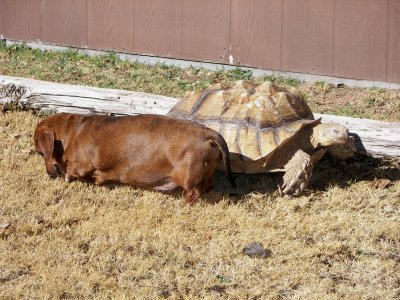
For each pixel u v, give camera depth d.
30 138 9.34
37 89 9.73
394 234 7.48
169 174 7.78
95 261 6.85
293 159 8.06
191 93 8.55
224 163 7.65
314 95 11.10
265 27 11.75
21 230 7.33
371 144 8.73
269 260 6.99
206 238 7.34
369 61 11.23
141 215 7.68
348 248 7.23
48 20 13.17
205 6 12.04
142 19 12.48
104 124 8.03
